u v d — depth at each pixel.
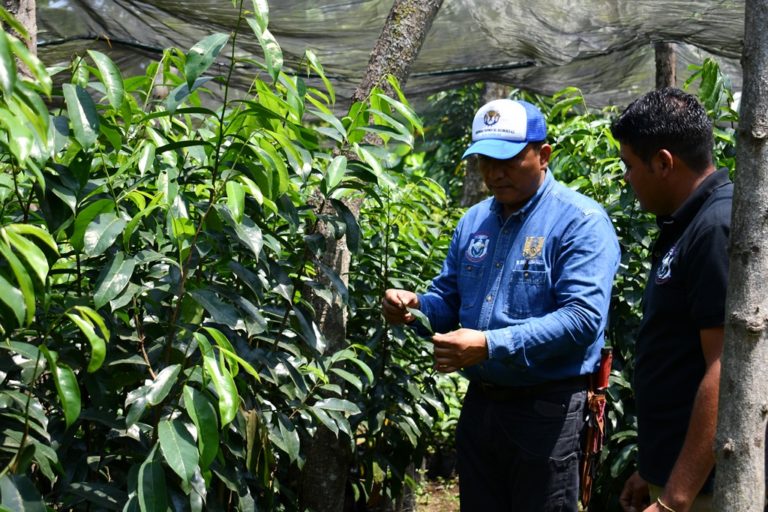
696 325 1.92
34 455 1.63
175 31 4.68
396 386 3.18
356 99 2.96
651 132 1.96
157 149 1.91
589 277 2.37
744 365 1.35
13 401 1.72
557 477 2.47
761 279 1.34
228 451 2.09
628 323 3.40
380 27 4.57
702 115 1.97
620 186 3.55
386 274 3.26
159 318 2.03
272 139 2.05
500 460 2.57
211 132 2.23
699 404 1.77
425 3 2.99
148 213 1.80
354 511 3.79
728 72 5.80
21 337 1.90
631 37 4.84
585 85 5.80
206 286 1.99
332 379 2.81
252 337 2.26
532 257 2.48
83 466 1.91
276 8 4.35
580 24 4.63
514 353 2.29
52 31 4.62
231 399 1.60
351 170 2.26
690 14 4.49
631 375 3.40
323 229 2.69
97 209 1.74
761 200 1.32
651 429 2.04
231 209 1.75
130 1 4.32
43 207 1.72
